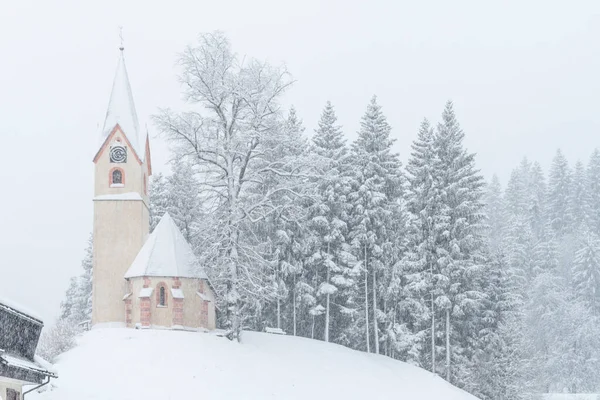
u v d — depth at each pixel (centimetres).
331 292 7238
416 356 7162
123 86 6856
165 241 6425
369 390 5988
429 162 7500
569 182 13888
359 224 7419
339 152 7656
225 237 6206
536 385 7944
